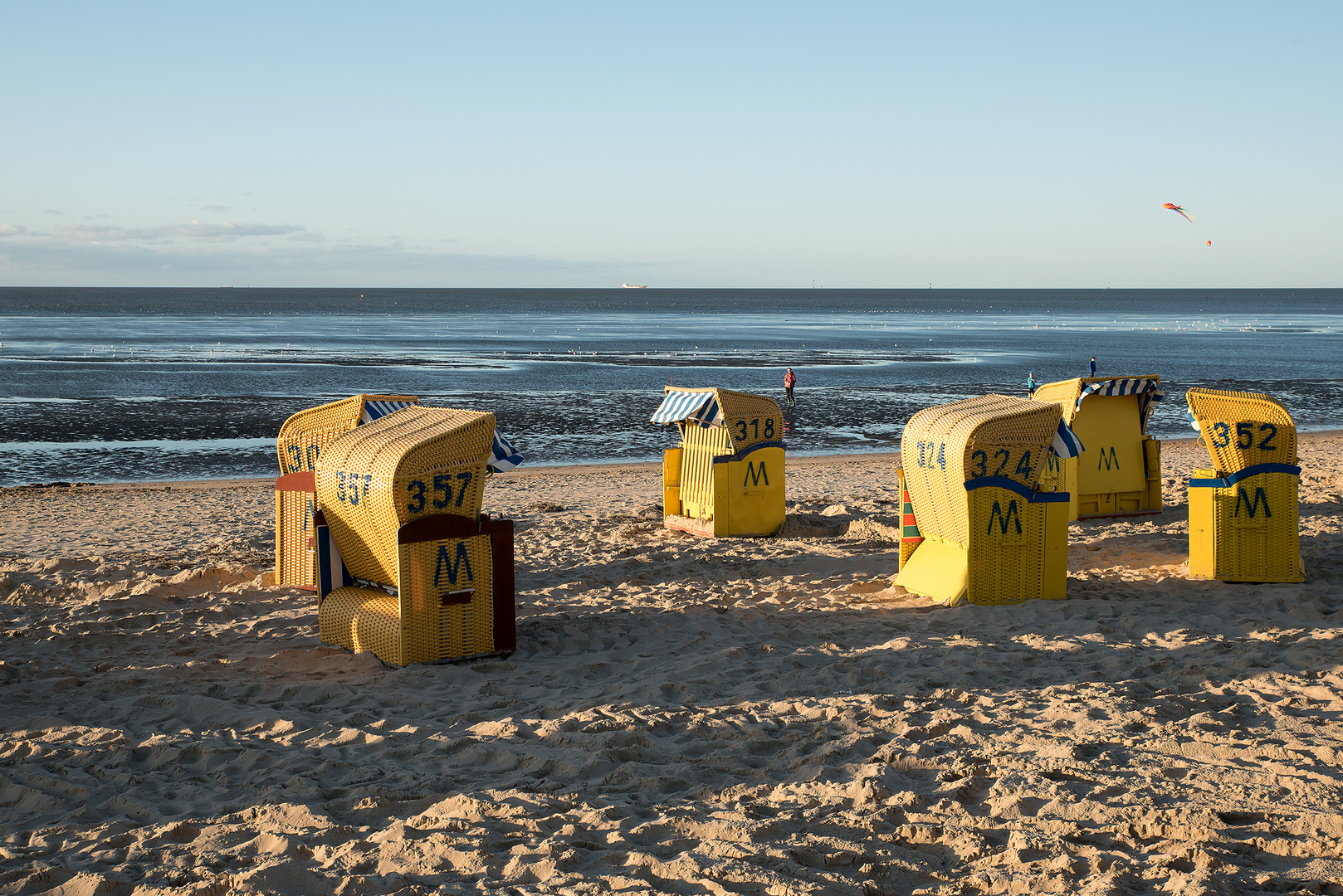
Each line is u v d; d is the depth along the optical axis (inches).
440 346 2559.1
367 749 203.2
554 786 179.2
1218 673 238.1
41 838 161.3
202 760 196.4
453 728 213.8
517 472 779.4
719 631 293.3
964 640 274.8
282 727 214.7
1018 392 1464.1
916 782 178.9
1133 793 167.8
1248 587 327.9
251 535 494.0
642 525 490.9
